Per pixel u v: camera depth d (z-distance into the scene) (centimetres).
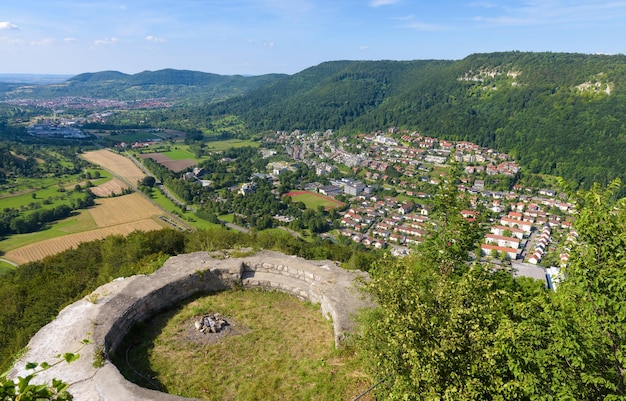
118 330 1022
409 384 658
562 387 577
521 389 614
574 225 647
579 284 620
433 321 679
